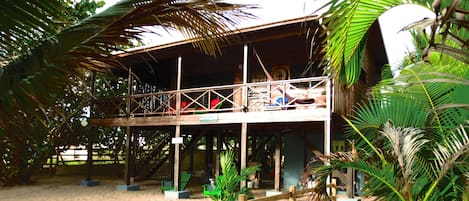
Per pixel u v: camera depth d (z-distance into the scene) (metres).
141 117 10.70
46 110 1.76
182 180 10.38
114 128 16.70
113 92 13.57
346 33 2.54
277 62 11.14
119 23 1.67
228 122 9.12
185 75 13.16
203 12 1.72
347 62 2.81
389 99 4.21
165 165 17.89
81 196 9.84
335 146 10.74
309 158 11.16
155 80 14.07
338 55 2.74
